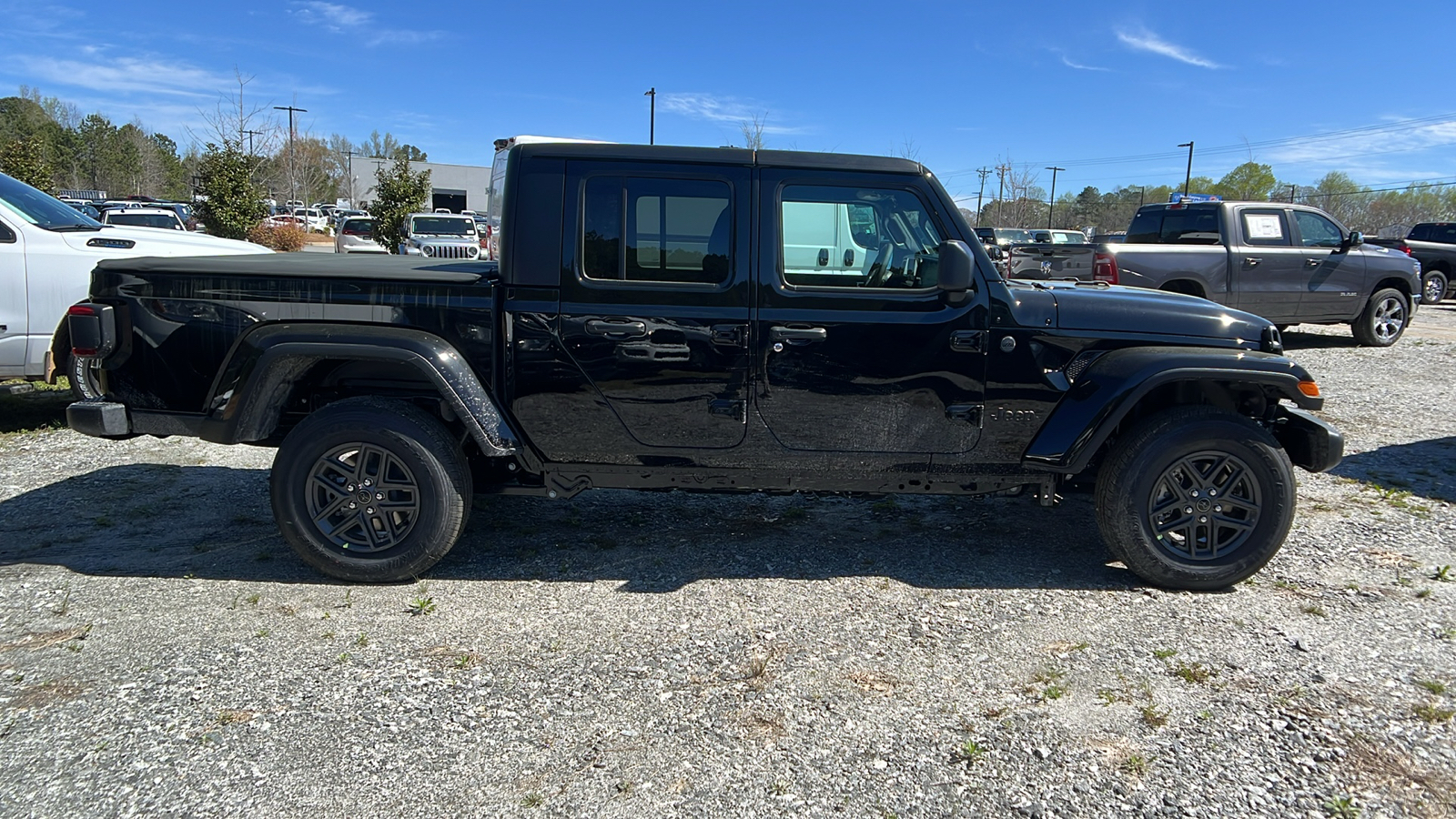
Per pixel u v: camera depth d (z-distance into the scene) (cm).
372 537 398
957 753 281
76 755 274
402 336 382
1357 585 407
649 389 391
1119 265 1011
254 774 267
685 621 370
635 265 387
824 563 433
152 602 381
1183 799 260
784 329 385
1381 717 301
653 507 517
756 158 384
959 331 388
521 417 395
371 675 323
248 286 386
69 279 652
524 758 277
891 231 389
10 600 379
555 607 382
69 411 395
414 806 254
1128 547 396
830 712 304
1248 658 341
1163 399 427
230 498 519
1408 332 1355
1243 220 1074
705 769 273
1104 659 340
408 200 3009
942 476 405
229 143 2408
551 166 383
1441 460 613
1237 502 394
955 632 361
